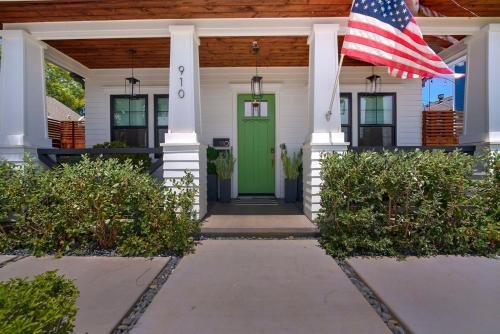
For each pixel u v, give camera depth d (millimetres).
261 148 8375
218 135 8289
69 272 3762
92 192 4316
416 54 4672
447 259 4148
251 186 8398
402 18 4676
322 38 5605
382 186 4281
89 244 4555
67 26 5824
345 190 4324
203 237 5062
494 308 2902
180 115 5648
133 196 4430
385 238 4266
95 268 3887
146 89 8398
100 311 2875
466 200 4285
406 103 8312
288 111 8273
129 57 7531
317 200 5555
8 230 4684
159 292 3291
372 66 8219
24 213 4488
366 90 8273
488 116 5594
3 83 5742
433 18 5672
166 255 4355
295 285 3434
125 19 5688
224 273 3748
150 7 5250
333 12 5453
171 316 2828
